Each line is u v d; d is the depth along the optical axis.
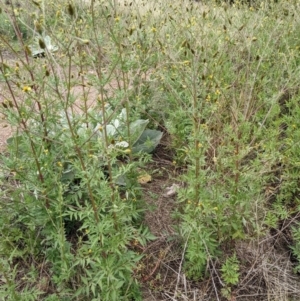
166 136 3.76
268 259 2.56
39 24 1.91
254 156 3.18
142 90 3.50
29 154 2.32
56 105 2.33
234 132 2.83
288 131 3.08
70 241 2.62
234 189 2.39
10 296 2.01
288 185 2.81
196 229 2.21
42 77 2.21
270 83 3.57
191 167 2.35
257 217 2.48
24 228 2.62
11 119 2.15
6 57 4.80
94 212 2.01
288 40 3.86
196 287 2.39
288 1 4.11
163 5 3.97
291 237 2.73
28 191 2.32
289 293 2.38
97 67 2.39
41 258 2.46
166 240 2.66
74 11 2.14
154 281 2.40
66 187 2.46
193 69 2.35
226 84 3.21
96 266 2.10
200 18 3.58
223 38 3.50
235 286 2.39
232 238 2.46
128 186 2.65
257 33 3.72
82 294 2.23
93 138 2.67
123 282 2.07
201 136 2.22
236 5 4.30
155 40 3.33
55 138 2.36
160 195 3.05
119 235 2.08
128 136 2.64
